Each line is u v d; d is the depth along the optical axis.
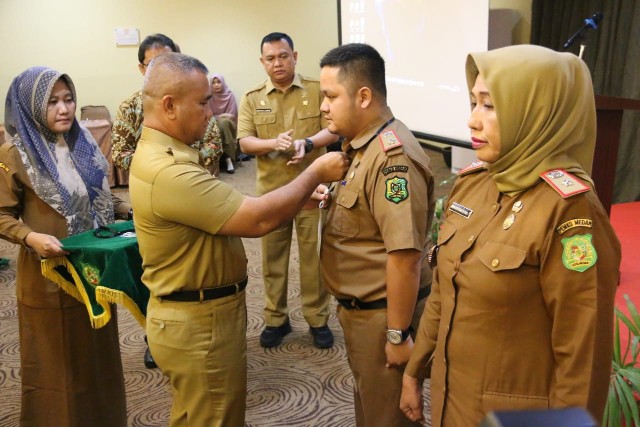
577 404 0.93
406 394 1.33
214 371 1.48
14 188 1.75
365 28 4.12
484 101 1.00
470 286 1.03
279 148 2.57
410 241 1.33
